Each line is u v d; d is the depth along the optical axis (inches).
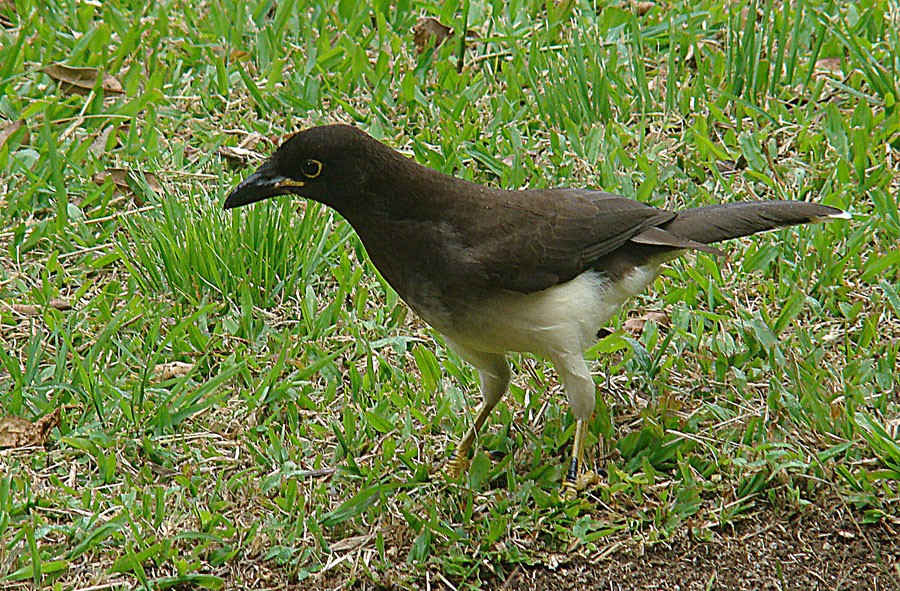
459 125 523.5
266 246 442.6
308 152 341.7
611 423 387.2
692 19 568.7
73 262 456.1
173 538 343.6
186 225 441.1
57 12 574.2
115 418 390.3
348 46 554.3
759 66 541.0
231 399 401.4
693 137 511.5
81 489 366.3
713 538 351.9
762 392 403.2
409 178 342.6
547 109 525.7
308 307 434.9
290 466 375.2
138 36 546.9
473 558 344.2
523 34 575.5
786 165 499.2
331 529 354.6
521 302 349.1
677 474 372.8
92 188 478.9
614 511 360.5
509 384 398.0
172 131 515.5
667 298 442.3
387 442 379.9
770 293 441.4
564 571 343.0
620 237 361.4
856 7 582.6
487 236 345.4
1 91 519.5
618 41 571.5
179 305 429.7
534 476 372.2
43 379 405.7
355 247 462.6
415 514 359.6
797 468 366.9
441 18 572.1
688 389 407.5
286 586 338.3
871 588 338.0
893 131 510.0
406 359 421.1
